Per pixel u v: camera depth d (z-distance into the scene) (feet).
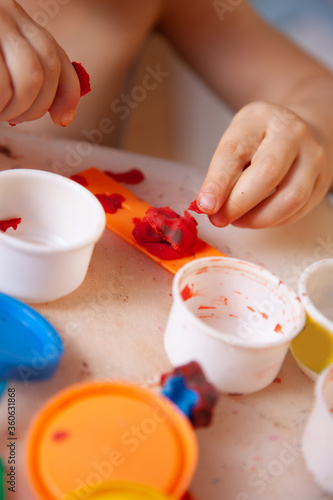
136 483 1.37
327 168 2.80
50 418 1.50
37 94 2.25
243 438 1.81
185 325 1.82
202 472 1.69
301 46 5.79
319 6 6.18
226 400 1.91
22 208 2.24
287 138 2.60
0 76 2.15
